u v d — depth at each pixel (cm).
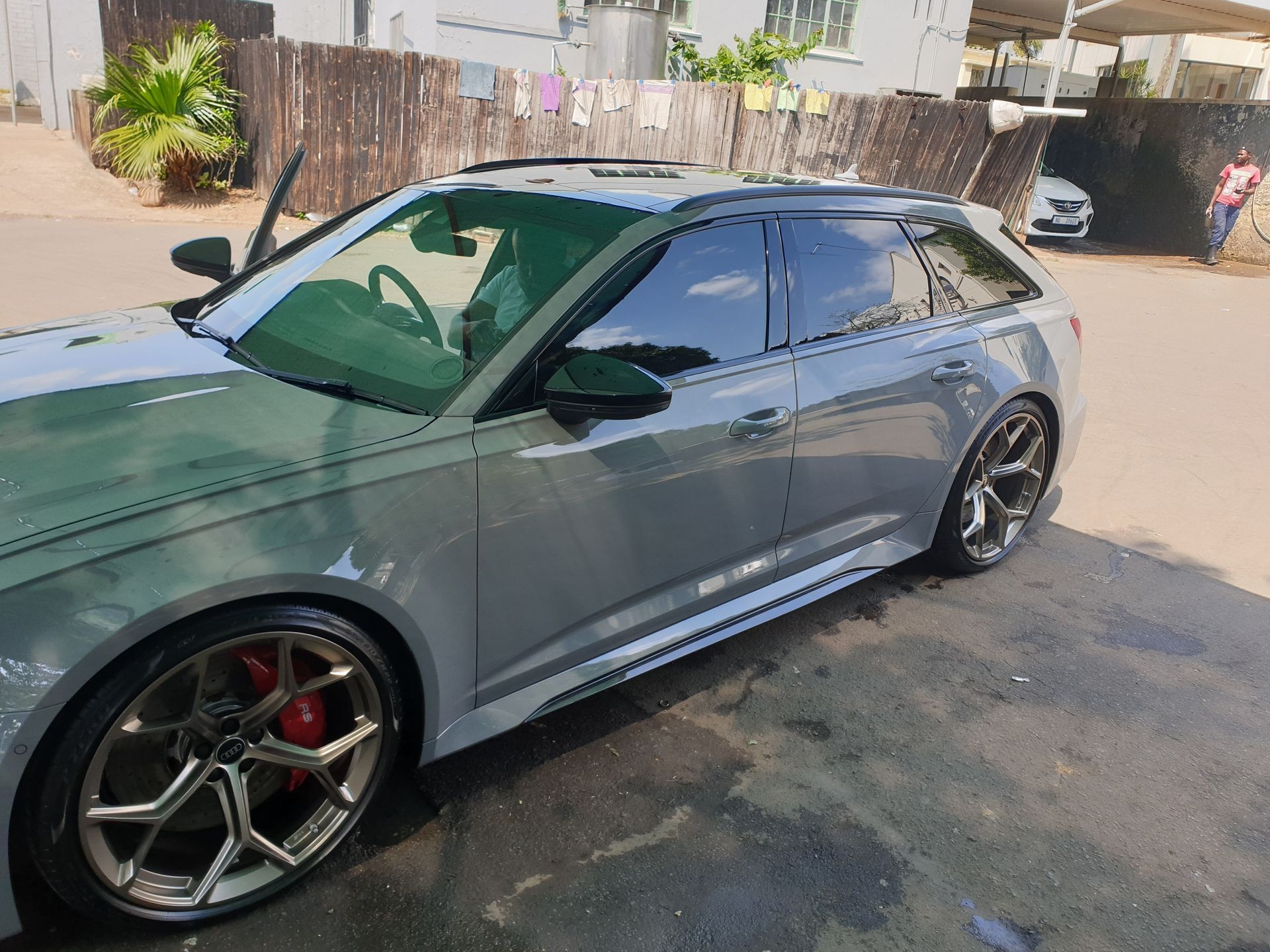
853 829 264
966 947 228
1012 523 439
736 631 316
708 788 276
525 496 240
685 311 281
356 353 262
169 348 271
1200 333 1033
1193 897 250
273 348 272
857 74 1513
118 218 1109
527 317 255
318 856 225
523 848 246
